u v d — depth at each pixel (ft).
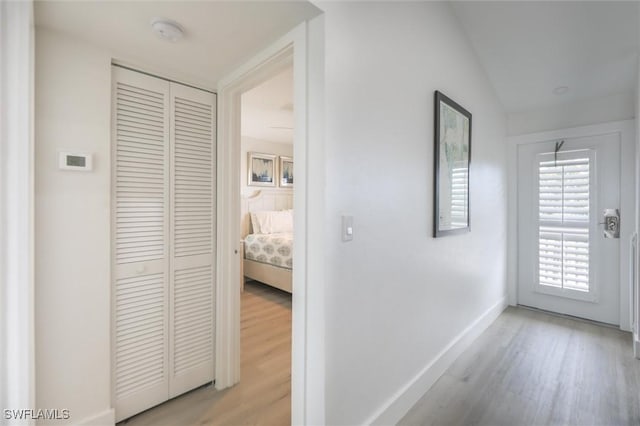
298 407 4.28
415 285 5.84
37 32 4.17
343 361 4.25
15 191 2.42
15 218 2.42
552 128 10.31
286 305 11.42
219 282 6.23
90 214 4.66
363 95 4.51
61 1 3.61
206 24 4.20
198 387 6.11
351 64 4.30
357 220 4.43
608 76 8.51
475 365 7.05
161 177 5.55
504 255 10.96
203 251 6.14
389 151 5.07
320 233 3.96
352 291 4.37
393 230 5.18
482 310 9.05
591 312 9.75
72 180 4.48
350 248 4.32
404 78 5.42
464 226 7.67
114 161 5.00
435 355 6.55
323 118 3.92
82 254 4.60
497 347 7.95
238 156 6.40
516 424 5.16
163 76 5.52
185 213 5.87
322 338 3.96
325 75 3.91
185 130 5.83
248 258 14.28
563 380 6.43
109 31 4.33
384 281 5.01
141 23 4.14
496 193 10.13
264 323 9.66
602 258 9.50
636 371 6.77
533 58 8.32
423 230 6.04
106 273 4.84
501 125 10.55
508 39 7.79
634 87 8.70
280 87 9.06
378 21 4.80
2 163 2.35
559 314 10.34
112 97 4.96
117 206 5.05
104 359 4.84
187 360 5.94
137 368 5.32
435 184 6.33
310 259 4.09
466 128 7.74
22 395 2.47
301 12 3.91
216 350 6.25
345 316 4.26
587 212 9.67
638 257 7.38
